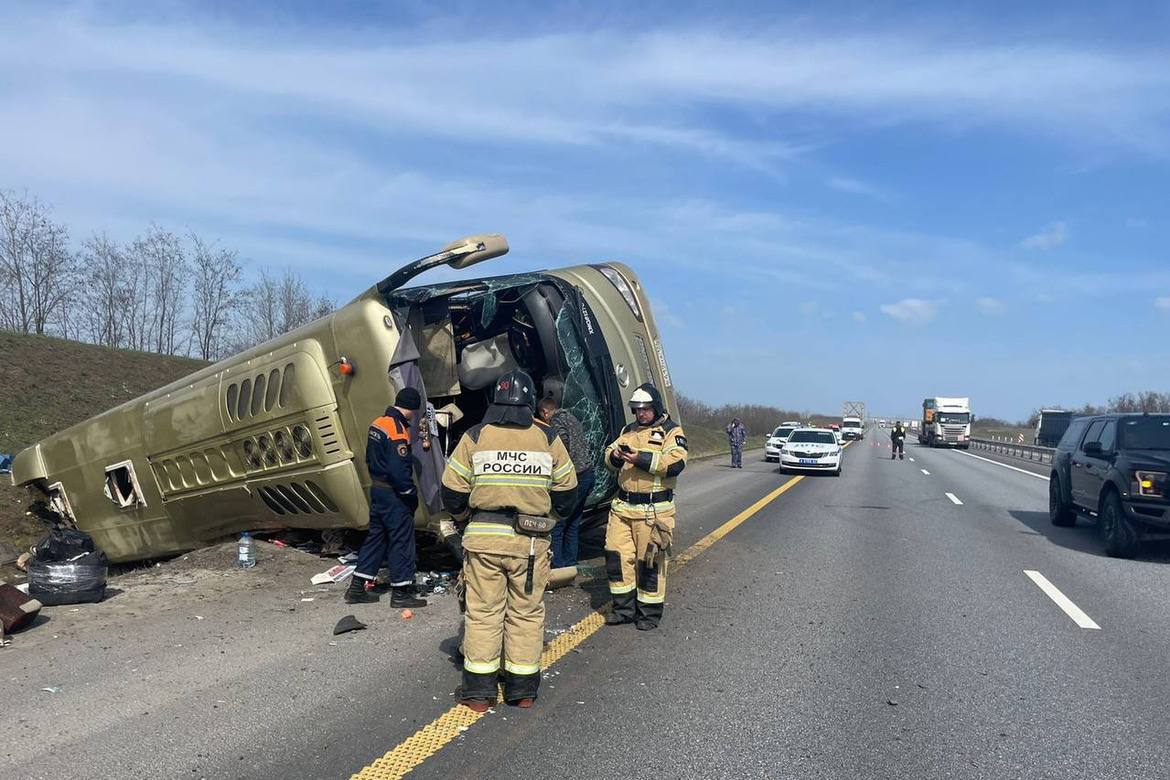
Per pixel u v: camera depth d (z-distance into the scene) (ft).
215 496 29.94
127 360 69.97
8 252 83.30
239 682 17.03
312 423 26.08
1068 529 42.50
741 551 34.06
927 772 13.33
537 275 28.37
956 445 192.03
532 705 16.02
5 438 49.11
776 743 14.37
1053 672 18.47
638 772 13.15
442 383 27.94
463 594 16.55
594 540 34.99
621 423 28.40
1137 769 13.52
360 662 18.42
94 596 23.85
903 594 26.27
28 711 15.37
